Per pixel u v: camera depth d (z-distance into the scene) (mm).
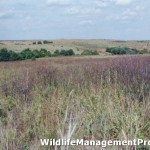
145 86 8070
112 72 10742
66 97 8141
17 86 10070
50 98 8391
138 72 9680
